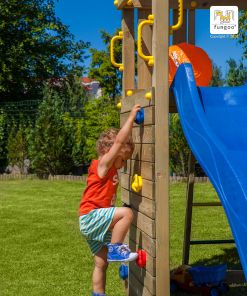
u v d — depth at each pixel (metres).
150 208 3.81
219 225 8.26
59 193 12.61
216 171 3.28
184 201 10.77
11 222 8.63
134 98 4.35
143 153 4.04
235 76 17.47
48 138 16.52
